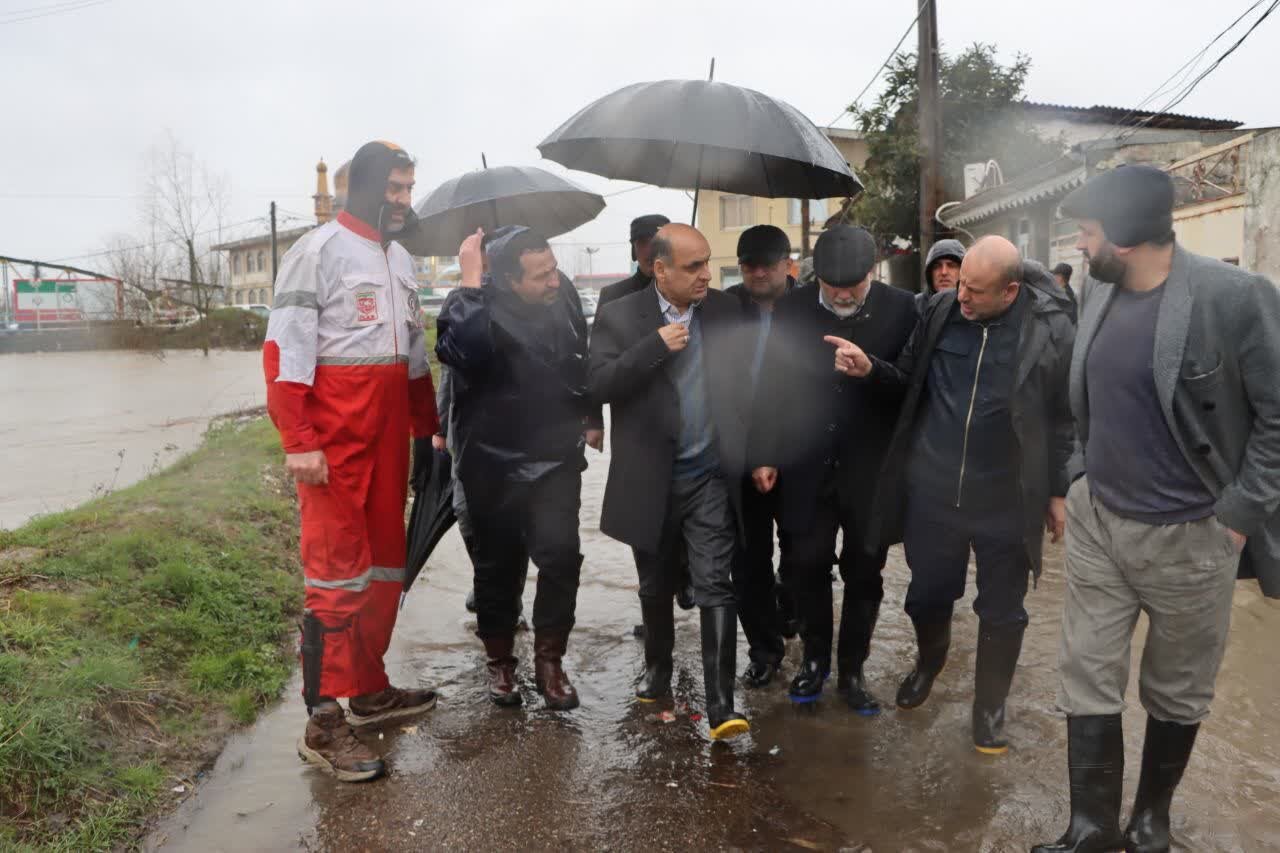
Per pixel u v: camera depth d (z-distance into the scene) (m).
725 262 36.25
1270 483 2.67
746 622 4.46
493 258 4.09
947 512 3.74
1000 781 3.54
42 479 8.93
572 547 4.17
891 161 21.94
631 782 3.56
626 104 3.94
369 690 3.88
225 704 4.02
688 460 3.93
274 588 5.13
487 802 3.42
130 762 3.44
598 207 5.70
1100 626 3.00
